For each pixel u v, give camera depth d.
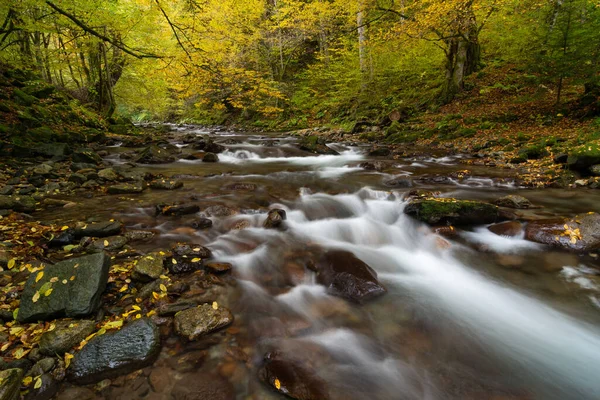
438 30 13.33
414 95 17.73
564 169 6.89
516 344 2.61
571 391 2.17
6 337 2.23
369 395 2.07
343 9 18.12
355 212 5.68
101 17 9.43
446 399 2.08
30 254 3.38
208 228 4.54
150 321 2.40
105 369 2.07
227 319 2.63
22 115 9.89
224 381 2.10
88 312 2.46
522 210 5.19
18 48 14.19
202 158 10.57
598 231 3.96
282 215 4.97
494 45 17.33
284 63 24.92
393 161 9.98
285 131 20.48
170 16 9.20
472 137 11.29
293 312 2.88
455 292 3.35
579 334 2.72
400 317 2.90
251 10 17.28
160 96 23.61
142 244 3.91
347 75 19.05
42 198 5.44
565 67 9.59
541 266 3.68
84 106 16.91
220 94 18.80
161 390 2.00
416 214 4.89
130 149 11.20
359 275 3.30
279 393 2.03
